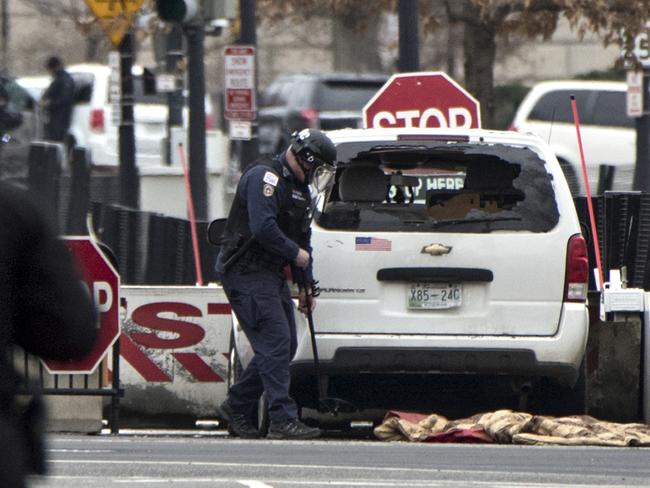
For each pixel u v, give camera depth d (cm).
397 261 3669
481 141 3734
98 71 10656
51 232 1280
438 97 5106
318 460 3123
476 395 3931
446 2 7962
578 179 6375
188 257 5253
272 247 3538
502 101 15388
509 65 17412
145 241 5384
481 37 7950
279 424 3591
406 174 3719
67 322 1268
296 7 8819
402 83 5109
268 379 3588
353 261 3666
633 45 7625
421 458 3173
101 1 6394
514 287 3672
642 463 3123
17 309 1264
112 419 3959
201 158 6209
